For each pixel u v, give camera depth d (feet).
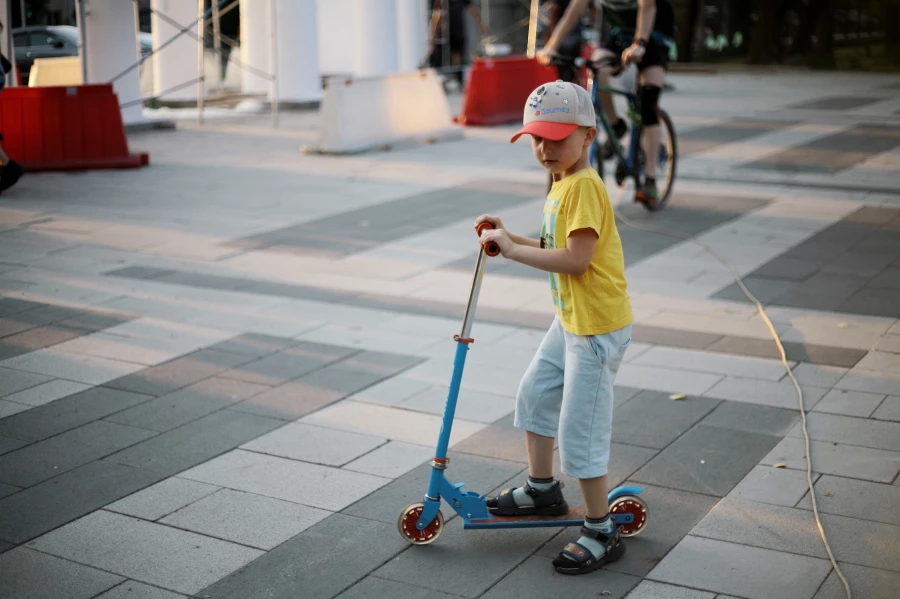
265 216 28.17
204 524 11.85
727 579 10.58
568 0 51.06
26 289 21.25
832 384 15.99
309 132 44.93
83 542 11.47
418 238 25.63
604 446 10.71
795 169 34.42
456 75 63.87
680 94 59.47
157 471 13.24
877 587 10.36
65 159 35.22
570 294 10.57
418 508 11.27
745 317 19.33
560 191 10.55
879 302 20.08
